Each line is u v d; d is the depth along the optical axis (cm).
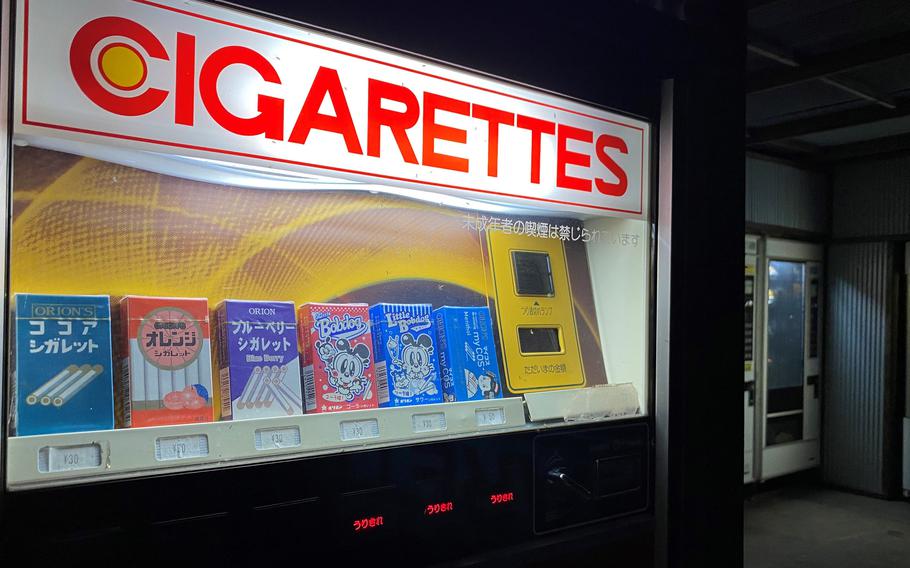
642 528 166
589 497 150
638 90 170
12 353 95
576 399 161
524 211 158
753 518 491
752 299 525
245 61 112
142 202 114
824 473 575
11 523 89
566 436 152
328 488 116
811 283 568
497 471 140
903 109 414
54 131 95
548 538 148
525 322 168
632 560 164
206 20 108
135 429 101
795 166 547
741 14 188
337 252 139
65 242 106
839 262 569
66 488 93
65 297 104
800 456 560
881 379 540
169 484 100
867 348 550
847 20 311
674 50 169
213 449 107
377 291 144
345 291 139
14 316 99
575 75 157
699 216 176
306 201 134
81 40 98
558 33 153
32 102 94
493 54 142
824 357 578
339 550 117
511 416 148
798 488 572
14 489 89
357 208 141
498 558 138
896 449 539
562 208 158
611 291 179
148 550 99
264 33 114
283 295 131
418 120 133
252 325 123
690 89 175
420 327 147
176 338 114
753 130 482
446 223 156
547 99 154
